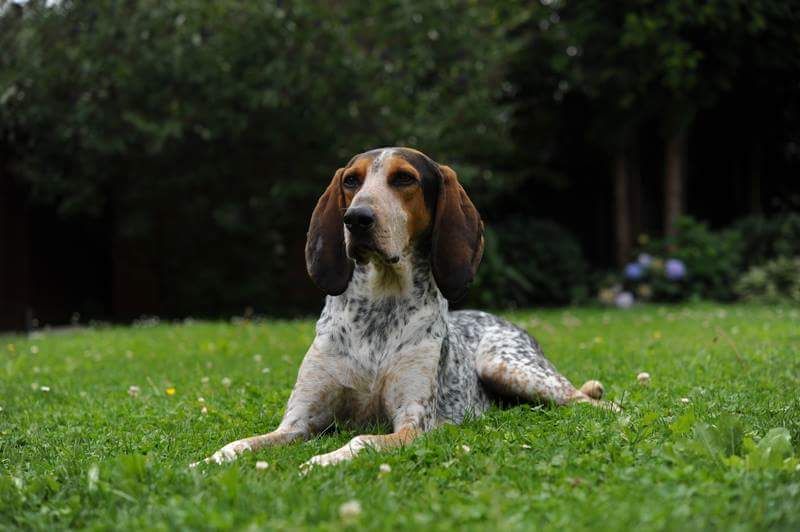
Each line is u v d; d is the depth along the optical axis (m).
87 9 12.46
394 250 3.87
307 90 12.45
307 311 14.48
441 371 4.32
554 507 2.64
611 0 13.75
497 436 3.66
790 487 2.68
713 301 13.80
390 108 12.58
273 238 14.13
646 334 8.70
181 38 12.31
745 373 5.57
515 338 5.02
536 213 17.03
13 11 12.83
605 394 5.00
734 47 14.13
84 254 15.20
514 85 15.67
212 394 5.34
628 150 15.87
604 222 17.36
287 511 2.63
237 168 13.28
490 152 13.53
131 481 2.92
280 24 12.41
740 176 16.98
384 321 4.10
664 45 12.95
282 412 4.63
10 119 12.34
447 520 2.50
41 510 2.78
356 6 12.75
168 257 14.39
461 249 4.16
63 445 3.97
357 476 3.04
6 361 7.66
